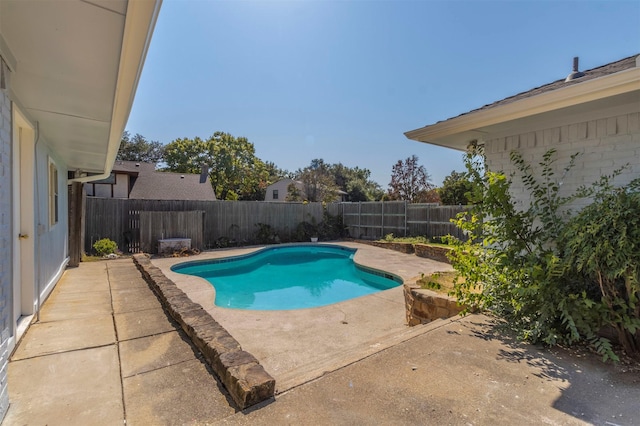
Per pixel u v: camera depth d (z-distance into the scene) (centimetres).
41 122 379
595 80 291
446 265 959
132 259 873
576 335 284
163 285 480
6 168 214
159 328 346
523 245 368
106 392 225
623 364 272
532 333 312
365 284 927
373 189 3969
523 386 236
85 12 173
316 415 199
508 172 435
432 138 474
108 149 502
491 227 397
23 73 249
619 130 334
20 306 358
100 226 1112
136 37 196
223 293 820
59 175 614
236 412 203
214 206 1371
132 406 210
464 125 411
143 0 162
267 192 3584
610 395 226
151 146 3491
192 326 314
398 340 324
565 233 318
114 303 440
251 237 1472
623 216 275
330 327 461
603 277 292
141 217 1130
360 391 227
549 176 390
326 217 1680
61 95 295
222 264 1099
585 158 360
